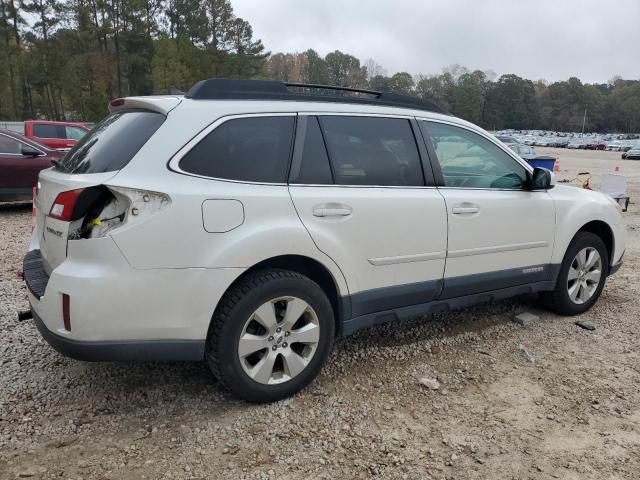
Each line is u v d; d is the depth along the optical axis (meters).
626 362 3.87
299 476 2.54
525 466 2.67
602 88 176.75
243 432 2.86
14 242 7.27
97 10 58.47
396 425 2.99
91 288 2.59
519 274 4.23
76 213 2.67
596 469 2.67
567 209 4.48
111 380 3.37
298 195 3.08
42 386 3.27
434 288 3.73
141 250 2.65
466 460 2.70
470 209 3.82
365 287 3.40
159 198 2.69
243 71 67.38
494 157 4.15
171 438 2.79
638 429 3.02
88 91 54.53
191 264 2.76
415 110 3.79
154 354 2.77
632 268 6.63
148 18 62.75
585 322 4.64
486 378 3.57
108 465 2.57
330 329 3.27
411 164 3.64
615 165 36.22
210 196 2.80
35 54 52.38
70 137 15.91
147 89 60.41
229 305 2.90
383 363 3.74
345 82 127.69
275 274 3.02
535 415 3.14
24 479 2.45
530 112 143.38
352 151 3.39
